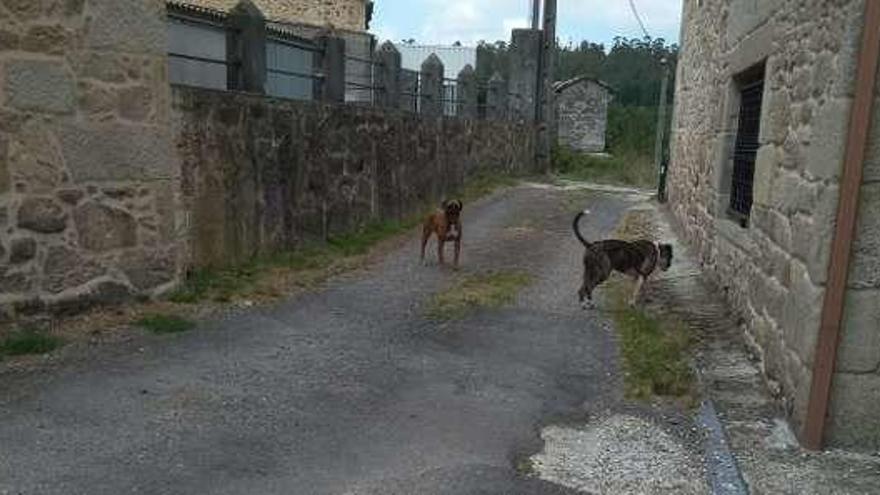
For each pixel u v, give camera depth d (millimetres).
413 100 13062
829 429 3934
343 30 18719
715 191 8016
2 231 5066
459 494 3357
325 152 9156
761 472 3660
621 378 5062
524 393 4703
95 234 5668
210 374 4668
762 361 5090
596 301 7199
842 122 3781
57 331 5242
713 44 9156
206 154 6844
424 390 4652
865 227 3766
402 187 11781
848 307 3828
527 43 21625
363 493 3328
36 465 3371
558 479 3568
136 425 3855
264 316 6078
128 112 5812
